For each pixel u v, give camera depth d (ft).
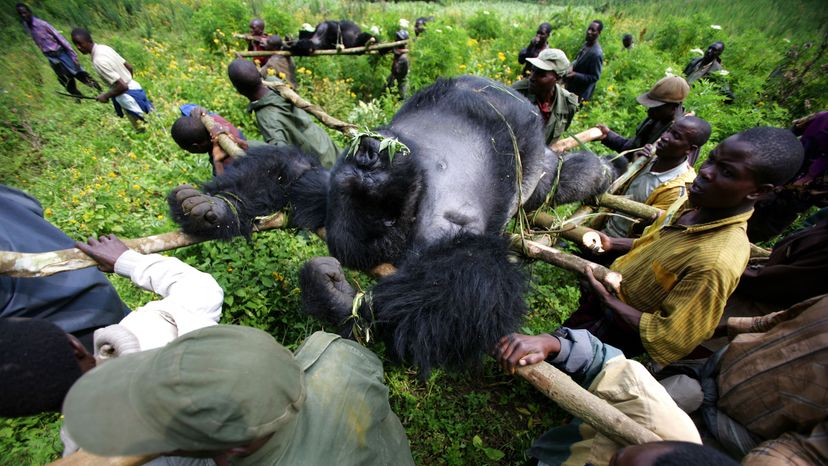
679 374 8.18
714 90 28.07
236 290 12.03
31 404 4.18
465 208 8.19
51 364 4.25
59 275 7.27
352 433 4.96
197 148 13.65
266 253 13.78
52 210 15.81
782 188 12.48
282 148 11.03
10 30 34.04
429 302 6.89
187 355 3.56
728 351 6.86
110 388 3.76
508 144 9.53
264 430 3.64
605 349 7.32
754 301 9.34
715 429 6.68
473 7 71.72
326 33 32.60
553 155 12.31
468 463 10.41
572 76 27.12
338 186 7.66
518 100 10.68
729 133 23.24
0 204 7.24
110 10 41.78
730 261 7.30
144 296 12.43
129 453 3.57
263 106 15.94
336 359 5.43
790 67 32.71
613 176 13.80
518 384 11.95
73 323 7.26
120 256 6.95
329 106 25.59
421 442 10.63
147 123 22.57
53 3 39.34
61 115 24.36
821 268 8.13
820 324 5.70
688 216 8.69
